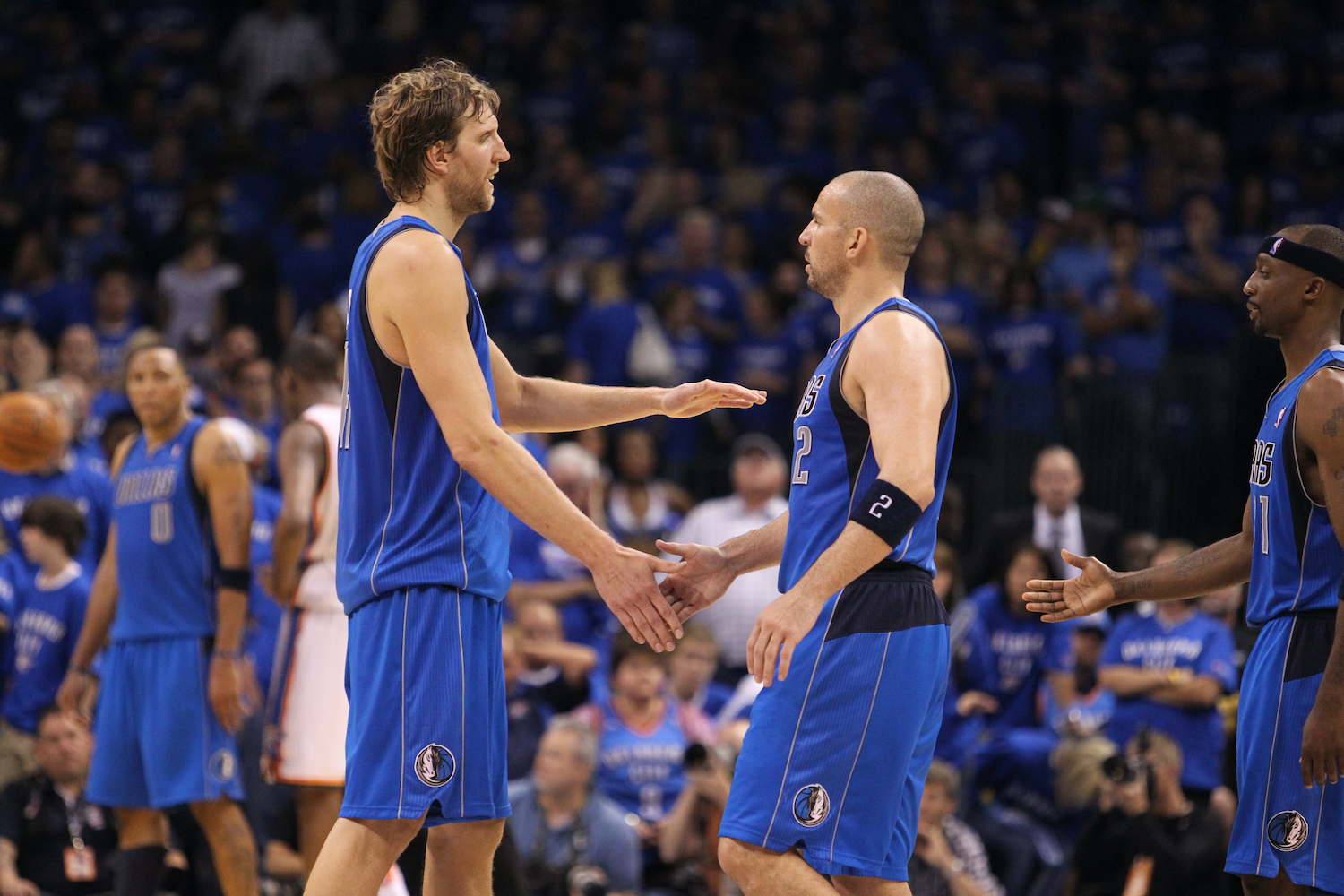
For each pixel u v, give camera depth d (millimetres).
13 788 22969
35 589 25625
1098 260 40750
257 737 23781
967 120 48844
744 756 12508
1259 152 47906
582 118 49500
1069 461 30062
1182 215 43844
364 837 11820
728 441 38125
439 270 11750
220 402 30406
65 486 28297
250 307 39344
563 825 22688
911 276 38844
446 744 11758
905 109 49844
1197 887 22109
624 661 25453
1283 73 49938
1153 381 37594
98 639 19781
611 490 34344
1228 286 41656
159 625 18375
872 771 12242
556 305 40781
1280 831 13328
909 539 12484
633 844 22906
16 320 35062
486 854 12406
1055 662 27391
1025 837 25344
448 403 11656
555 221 44781
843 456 12422
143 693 18328
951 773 22969
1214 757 25562
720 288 40656
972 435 37656
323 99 48406
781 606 11586
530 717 25781
